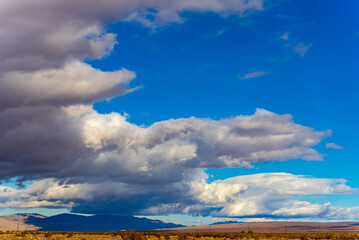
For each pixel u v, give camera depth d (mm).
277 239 71625
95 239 62188
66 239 60281
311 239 71375
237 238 76688
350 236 78312
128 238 64000
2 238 57125
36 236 64938
